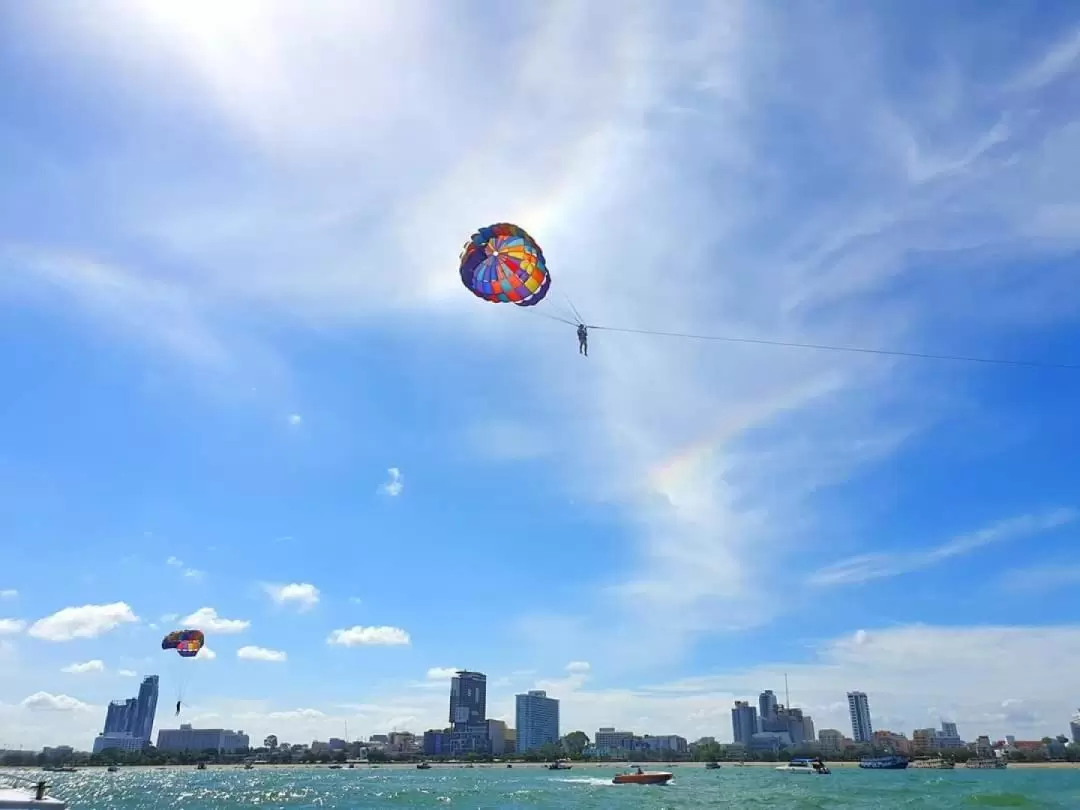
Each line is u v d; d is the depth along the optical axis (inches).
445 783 6476.4
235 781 7234.3
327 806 4057.6
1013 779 6752.0
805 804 3791.8
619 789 5290.4
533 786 5807.1
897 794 4488.2
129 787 6264.8
